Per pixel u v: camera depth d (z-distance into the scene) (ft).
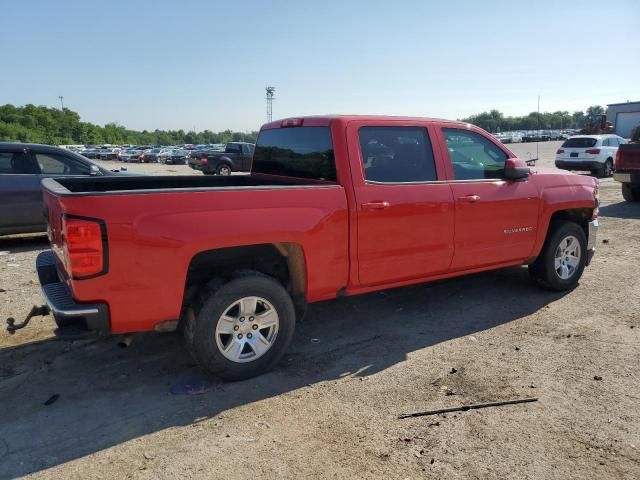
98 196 10.58
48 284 12.42
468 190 16.12
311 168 15.06
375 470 9.30
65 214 10.36
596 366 13.32
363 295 19.57
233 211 11.92
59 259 12.39
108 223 10.62
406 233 14.82
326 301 18.90
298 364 13.73
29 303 18.56
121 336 13.87
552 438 10.18
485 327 16.21
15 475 9.25
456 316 17.25
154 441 10.28
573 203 18.90
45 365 13.69
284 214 12.59
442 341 15.16
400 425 10.73
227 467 9.45
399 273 15.02
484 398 11.78
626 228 32.17
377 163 14.58
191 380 12.80
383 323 16.71
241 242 12.01
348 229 13.74
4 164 27.89
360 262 14.10
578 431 10.41
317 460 9.62
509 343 14.90
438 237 15.55
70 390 12.39
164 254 11.19
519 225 17.56
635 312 17.25
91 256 10.54
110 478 9.18
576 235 19.39
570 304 18.20
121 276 10.89
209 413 11.32
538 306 18.07
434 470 9.27
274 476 9.18
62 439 10.37
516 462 9.46
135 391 12.34
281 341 13.12
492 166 17.24
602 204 42.88
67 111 439.22
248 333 12.69
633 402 11.50
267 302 12.77
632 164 40.16
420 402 11.65
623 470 9.20
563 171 19.81
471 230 16.29
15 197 27.78
